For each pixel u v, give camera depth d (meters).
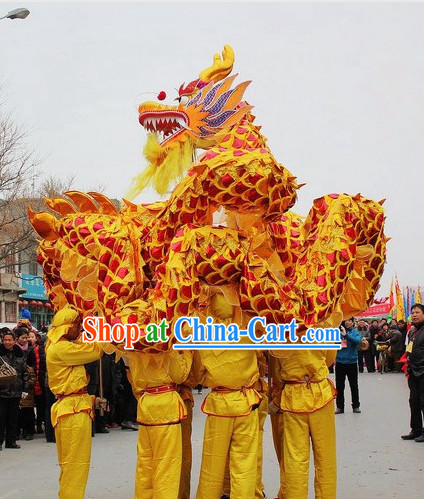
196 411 12.91
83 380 5.58
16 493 6.57
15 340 10.45
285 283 5.32
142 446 5.28
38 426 10.55
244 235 5.13
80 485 5.47
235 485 5.10
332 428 5.50
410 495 6.28
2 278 28.69
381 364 21.88
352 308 5.84
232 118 5.64
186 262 5.02
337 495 6.30
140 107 5.79
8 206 20.97
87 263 5.62
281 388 5.70
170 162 5.79
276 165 5.07
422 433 9.08
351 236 5.46
